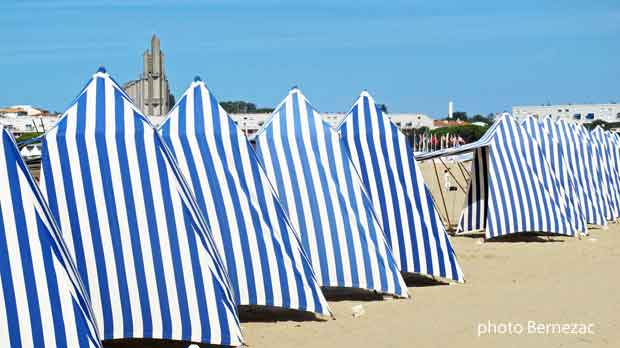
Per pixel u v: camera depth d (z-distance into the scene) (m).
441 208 34.28
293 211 14.57
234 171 13.08
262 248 12.99
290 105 15.02
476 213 23.62
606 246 21.98
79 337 9.48
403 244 16.27
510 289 15.74
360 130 16.62
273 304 12.95
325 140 14.91
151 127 11.33
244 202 13.02
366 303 14.53
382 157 16.52
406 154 16.59
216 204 12.91
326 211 14.66
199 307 11.15
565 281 16.53
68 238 10.90
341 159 14.87
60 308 9.44
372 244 14.77
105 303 10.95
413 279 17.08
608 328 12.30
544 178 22.67
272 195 13.16
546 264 18.94
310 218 14.59
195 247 11.23
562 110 128.25
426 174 57.44
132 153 11.23
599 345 11.35
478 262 19.34
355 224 14.73
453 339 11.69
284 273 13.02
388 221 16.27
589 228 26.69
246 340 11.66
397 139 16.66
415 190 16.50
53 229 9.52
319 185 14.70
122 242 11.05
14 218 9.38
